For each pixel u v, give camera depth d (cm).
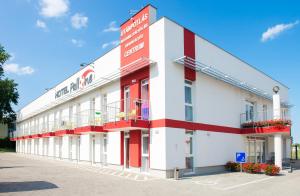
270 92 2734
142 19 1692
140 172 1594
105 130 1830
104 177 1398
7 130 5469
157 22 1574
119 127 1553
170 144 1466
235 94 2094
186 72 1642
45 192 958
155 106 1526
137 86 1681
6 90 4925
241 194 1026
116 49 1919
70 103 2616
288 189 1140
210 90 1827
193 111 1692
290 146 2878
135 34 1739
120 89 1839
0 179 1261
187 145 1625
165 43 1521
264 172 1683
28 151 3997
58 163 2272
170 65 1535
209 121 1784
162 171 1433
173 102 1521
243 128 2089
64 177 1356
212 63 1883
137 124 1498
